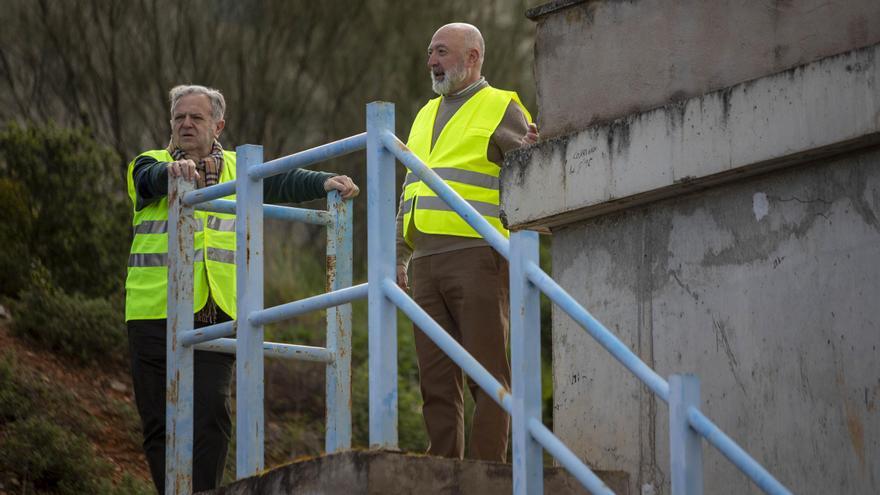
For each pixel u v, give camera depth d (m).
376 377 10.28
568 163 12.23
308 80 33.34
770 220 11.04
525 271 9.50
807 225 10.78
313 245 33.47
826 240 10.64
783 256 10.91
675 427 8.51
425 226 13.49
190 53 32.06
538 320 9.49
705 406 11.31
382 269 10.46
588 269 12.47
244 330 11.82
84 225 24.36
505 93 13.95
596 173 11.97
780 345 10.84
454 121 13.91
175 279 12.92
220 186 12.60
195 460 13.33
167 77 31.70
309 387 24.77
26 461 17.42
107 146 31.12
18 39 31.17
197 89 14.56
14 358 20.61
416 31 34.09
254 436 11.63
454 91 14.03
